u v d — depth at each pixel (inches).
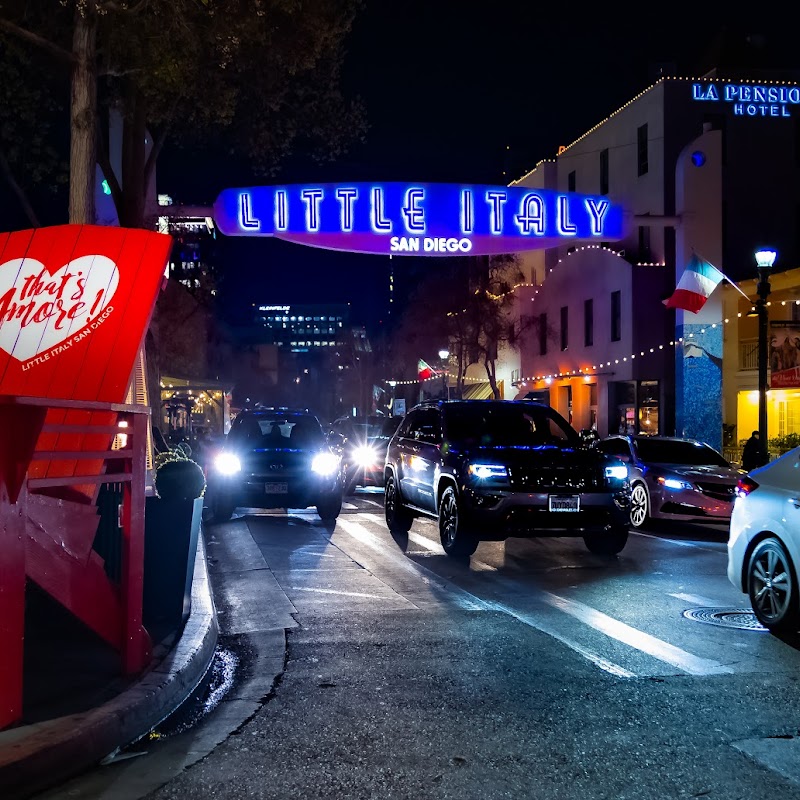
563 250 1828.2
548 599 360.5
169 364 1937.7
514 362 2003.0
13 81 658.8
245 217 982.4
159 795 166.1
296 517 692.1
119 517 293.7
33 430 179.5
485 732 200.2
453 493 470.0
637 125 1536.7
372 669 255.9
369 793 166.1
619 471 472.4
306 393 6422.2
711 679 244.1
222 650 283.9
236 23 539.2
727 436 1254.3
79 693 210.2
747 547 315.3
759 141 1466.5
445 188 1002.1
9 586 182.2
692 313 1107.9
